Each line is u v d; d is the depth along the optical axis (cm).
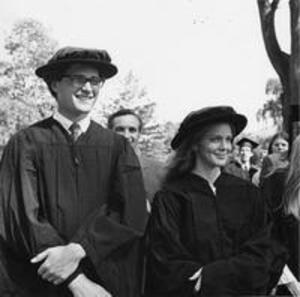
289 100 840
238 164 563
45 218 309
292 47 898
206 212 317
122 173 316
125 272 314
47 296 304
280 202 353
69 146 317
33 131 320
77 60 313
